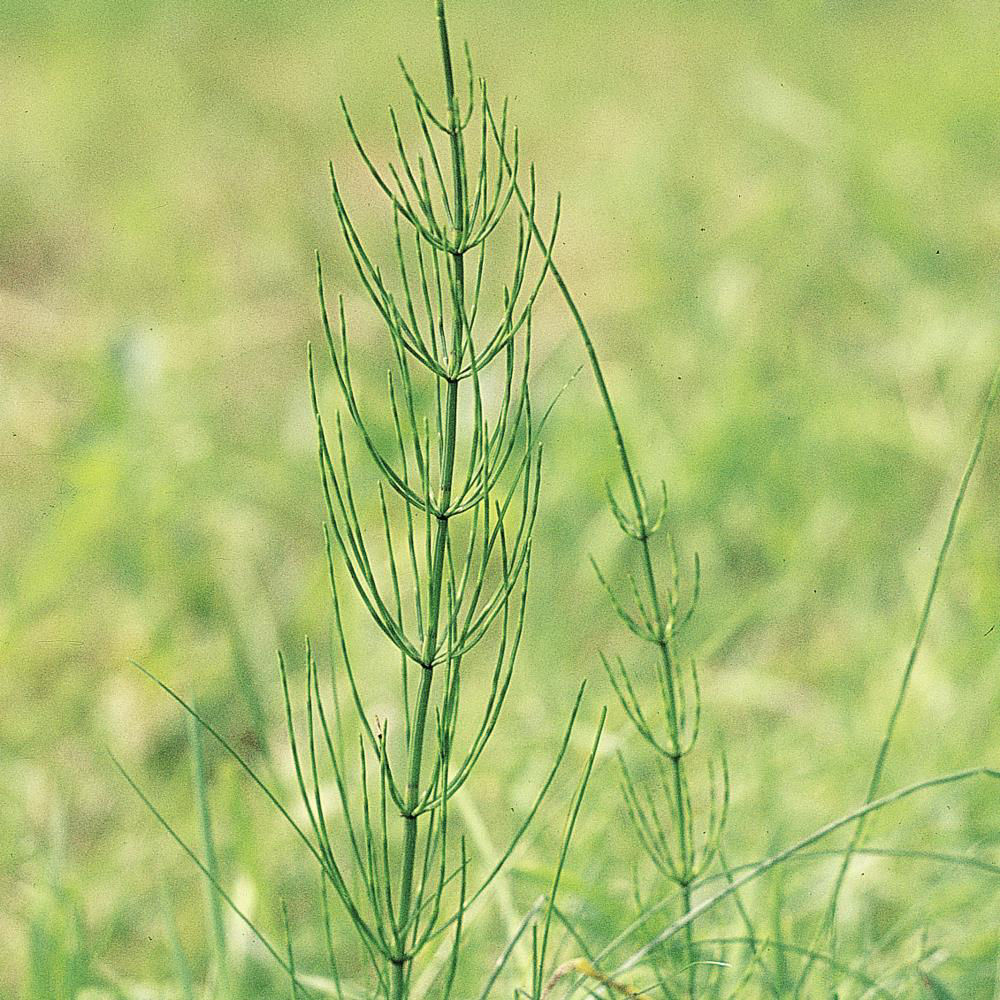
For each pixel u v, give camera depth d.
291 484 1.61
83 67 3.10
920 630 0.91
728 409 1.61
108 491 1.44
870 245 2.06
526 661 1.29
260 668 1.35
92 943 1.07
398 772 1.13
